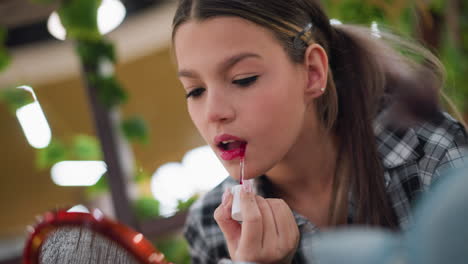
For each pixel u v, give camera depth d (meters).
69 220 0.60
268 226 0.81
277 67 0.80
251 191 0.82
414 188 0.94
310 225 0.95
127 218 1.86
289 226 0.83
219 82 0.79
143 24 3.47
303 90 0.85
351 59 0.99
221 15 0.79
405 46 1.10
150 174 2.22
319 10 0.92
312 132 0.94
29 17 2.55
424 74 1.05
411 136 0.96
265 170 0.81
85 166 2.32
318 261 0.27
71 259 0.61
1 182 4.44
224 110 0.79
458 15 1.85
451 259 0.23
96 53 1.94
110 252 0.59
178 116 4.01
